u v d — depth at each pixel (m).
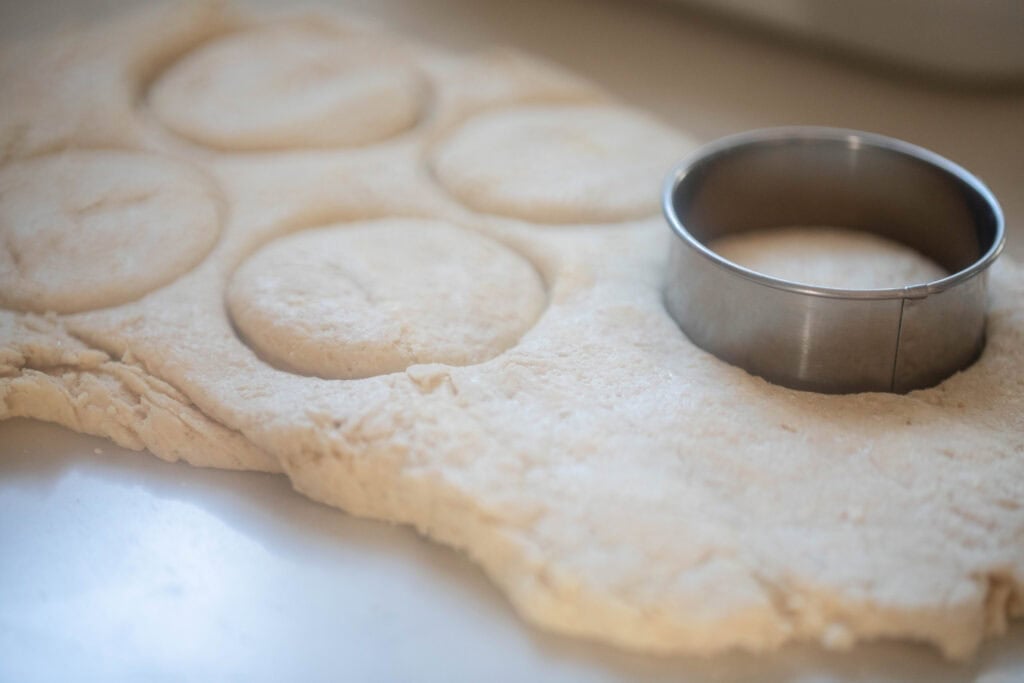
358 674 0.35
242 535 0.37
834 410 0.38
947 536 0.35
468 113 0.48
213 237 0.42
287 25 0.52
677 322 0.40
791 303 0.38
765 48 0.54
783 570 0.35
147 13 0.51
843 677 0.34
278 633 0.35
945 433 0.37
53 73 0.48
